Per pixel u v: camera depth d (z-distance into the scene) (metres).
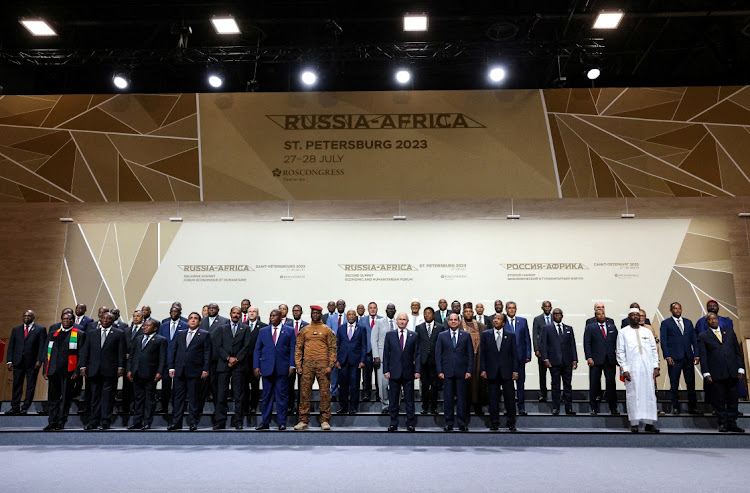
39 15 9.30
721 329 6.67
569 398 7.19
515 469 4.74
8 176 9.78
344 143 9.85
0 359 8.79
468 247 9.45
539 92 9.90
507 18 9.39
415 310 8.07
